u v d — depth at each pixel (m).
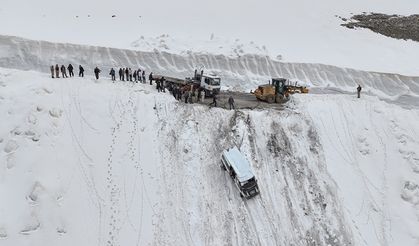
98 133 25.08
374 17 58.62
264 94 30.58
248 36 46.41
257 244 22.42
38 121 24.59
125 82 28.84
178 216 22.69
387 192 26.33
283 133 26.92
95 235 21.66
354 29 53.38
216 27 48.25
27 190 22.30
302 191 24.91
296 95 30.23
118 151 24.59
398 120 29.66
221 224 22.75
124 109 26.28
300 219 23.73
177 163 24.53
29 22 43.00
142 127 25.72
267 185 24.59
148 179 23.77
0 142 24.08
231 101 27.73
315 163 26.50
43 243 21.09
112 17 48.16
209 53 39.47
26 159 23.33
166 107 26.81
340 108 29.58
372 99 31.05
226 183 24.20
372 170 27.22
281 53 42.56
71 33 41.41
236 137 26.00
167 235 22.00
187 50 39.62
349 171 26.86
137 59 38.12
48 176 22.83
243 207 23.41
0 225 21.16
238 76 38.53
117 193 23.12
